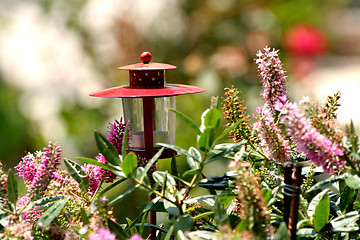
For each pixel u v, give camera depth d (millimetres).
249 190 1535
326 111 1667
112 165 1599
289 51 2666
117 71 2801
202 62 2596
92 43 2791
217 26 2662
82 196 1696
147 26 2705
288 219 1598
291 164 1589
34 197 1625
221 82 2549
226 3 2664
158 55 2713
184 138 2557
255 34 2646
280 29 2682
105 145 1599
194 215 1714
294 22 2697
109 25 2717
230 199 1695
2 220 1627
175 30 2699
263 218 1535
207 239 1545
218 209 1529
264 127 1633
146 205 1628
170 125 1807
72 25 2773
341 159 1565
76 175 1703
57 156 1631
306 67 2629
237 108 1693
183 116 1580
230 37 2637
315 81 2686
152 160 1589
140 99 1768
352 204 1674
